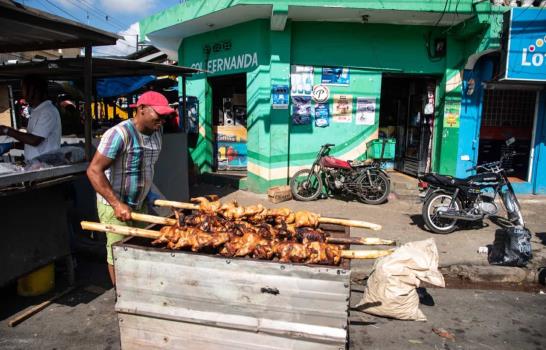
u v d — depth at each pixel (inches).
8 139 260.4
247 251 94.0
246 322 92.7
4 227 132.1
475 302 158.1
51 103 167.0
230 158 371.2
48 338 128.2
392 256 140.4
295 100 309.3
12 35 139.5
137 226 130.9
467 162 318.0
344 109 318.3
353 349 124.1
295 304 89.7
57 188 152.6
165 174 249.6
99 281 170.6
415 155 353.1
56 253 153.9
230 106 367.9
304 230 106.2
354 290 165.6
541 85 302.7
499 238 187.0
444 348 125.5
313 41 304.2
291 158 315.3
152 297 98.0
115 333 131.6
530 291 171.0
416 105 352.5
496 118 321.7
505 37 262.7
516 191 322.7
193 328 96.8
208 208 115.9
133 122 119.0
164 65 214.7
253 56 302.4
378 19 294.7
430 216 226.1
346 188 287.7
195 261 93.4
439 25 305.4
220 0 272.2
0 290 160.6
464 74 307.9
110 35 145.5
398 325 138.4
